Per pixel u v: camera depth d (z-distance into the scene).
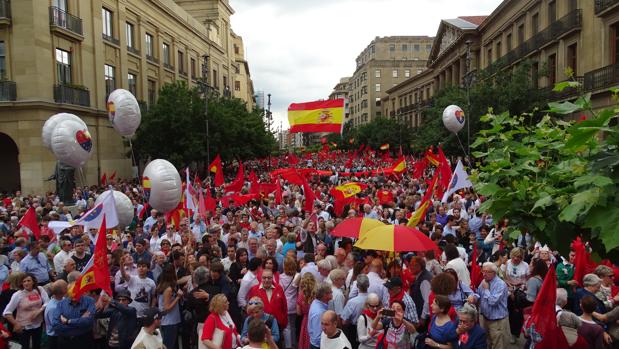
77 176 29.56
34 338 7.98
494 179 3.65
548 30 32.44
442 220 13.34
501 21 44.44
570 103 3.39
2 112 26.84
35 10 26.67
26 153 26.97
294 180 18.66
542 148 3.70
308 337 7.10
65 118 14.83
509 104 27.83
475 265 8.45
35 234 11.99
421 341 6.07
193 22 54.62
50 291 7.36
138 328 7.22
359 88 135.25
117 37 36.41
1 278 9.14
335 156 71.50
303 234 11.47
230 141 36.28
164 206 10.27
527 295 7.63
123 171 35.47
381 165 43.62
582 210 2.86
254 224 12.24
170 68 46.97
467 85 28.80
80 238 10.34
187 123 33.81
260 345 5.43
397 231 6.98
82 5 31.45
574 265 8.22
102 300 7.59
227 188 20.05
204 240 10.29
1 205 19.17
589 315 6.09
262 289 7.36
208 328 6.14
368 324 6.16
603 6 25.36
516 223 3.47
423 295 7.14
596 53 27.00
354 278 7.57
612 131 2.85
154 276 8.79
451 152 31.06
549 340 5.54
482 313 7.23
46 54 27.53
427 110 36.22
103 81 33.75
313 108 16.67
